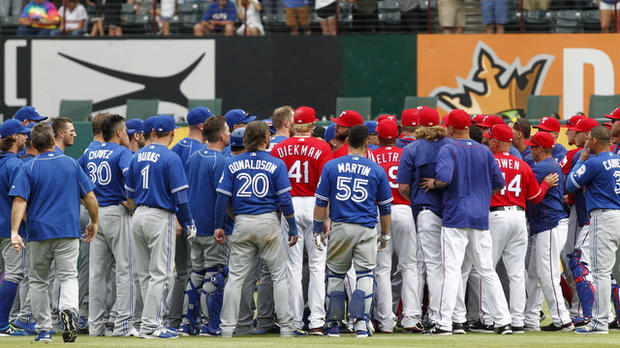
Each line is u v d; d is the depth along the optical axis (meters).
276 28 57.28
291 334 28.67
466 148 29.05
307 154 29.67
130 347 24.70
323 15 56.12
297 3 56.34
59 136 29.05
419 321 30.19
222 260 29.81
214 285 29.52
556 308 30.92
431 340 26.84
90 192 26.61
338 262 28.27
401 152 31.06
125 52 56.59
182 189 27.61
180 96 56.25
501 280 33.62
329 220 28.78
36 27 58.53
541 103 52.03
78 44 56.91
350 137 28.36
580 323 31.67
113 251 29.39
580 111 53.41
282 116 31.30
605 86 53.22
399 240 30.36
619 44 52.94
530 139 32.38
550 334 29.59
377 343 25.91
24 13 58.44
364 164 28.14
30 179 25.97
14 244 25.66
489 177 29.14
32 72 57.16
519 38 53.78
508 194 30.06
